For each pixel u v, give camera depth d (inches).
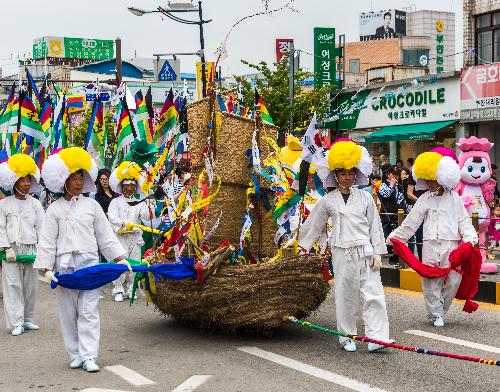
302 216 328.5
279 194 310.0
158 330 331.6
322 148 294.2
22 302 338.0
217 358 276.1
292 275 289.9
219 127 315.9
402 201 527.5
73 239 269.7
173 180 348.2
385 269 462.9
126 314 375.2
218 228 321.1
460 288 332.5
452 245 335.3
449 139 869.2
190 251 303.6
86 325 265.4
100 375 256.5
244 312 289.4
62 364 275.4
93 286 264.4
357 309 290.0
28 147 524.7
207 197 308.2
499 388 230.8
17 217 338.6
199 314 301.4
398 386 234.1
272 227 327.3
